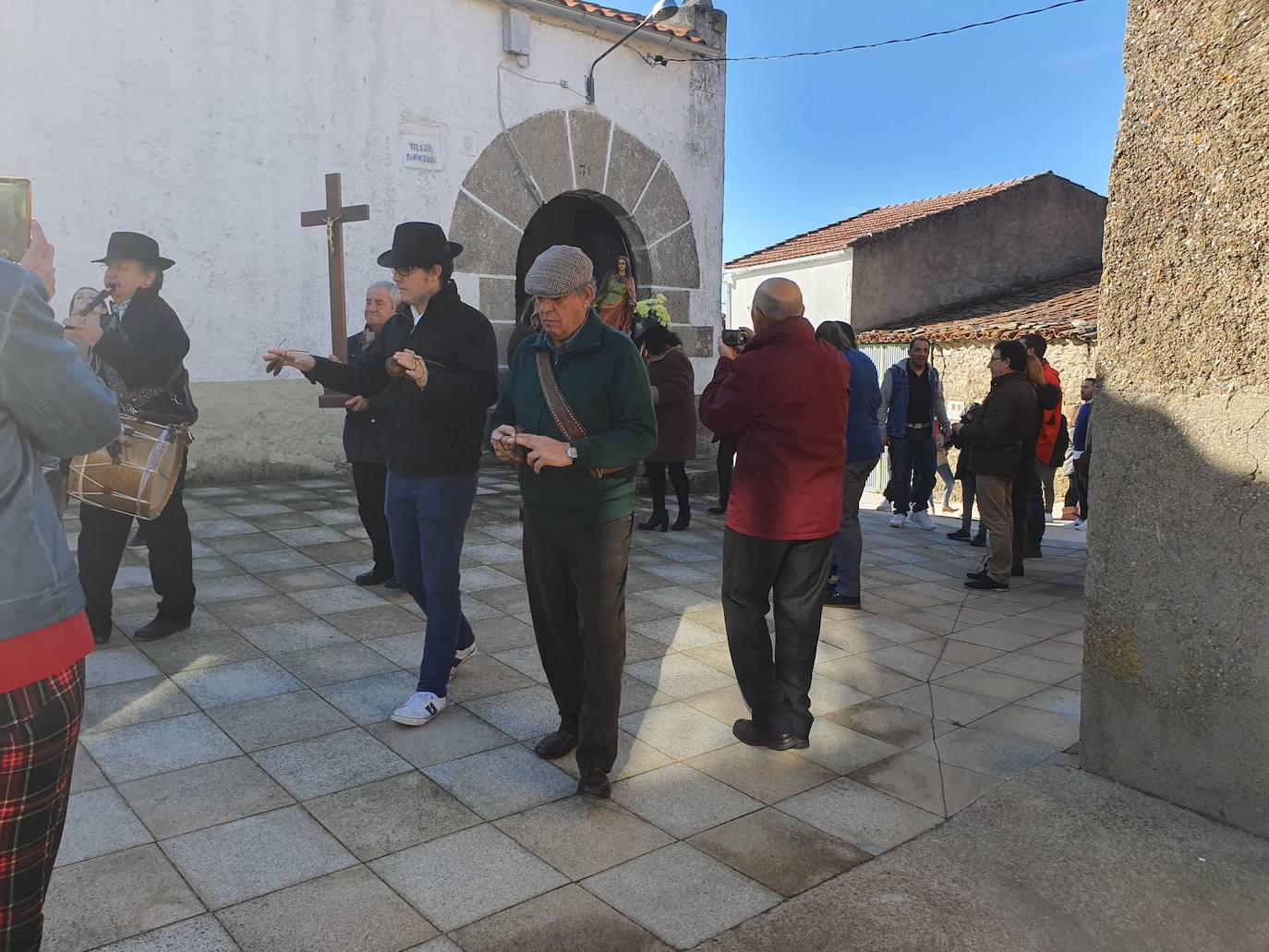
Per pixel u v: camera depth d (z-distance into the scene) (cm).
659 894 233
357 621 430
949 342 1445
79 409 146
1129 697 294
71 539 537
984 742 338
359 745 309
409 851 248
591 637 276
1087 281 1786
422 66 786
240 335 722
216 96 692
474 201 826
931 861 254
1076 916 230
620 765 308
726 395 321
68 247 643
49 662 142
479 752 309
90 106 643
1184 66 267
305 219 583
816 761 319
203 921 212
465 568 544
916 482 834
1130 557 290
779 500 317
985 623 501
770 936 218
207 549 539
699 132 991
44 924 207
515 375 295
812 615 326
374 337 476
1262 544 258
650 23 921
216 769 287
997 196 1797
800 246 1938
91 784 273
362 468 467
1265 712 261
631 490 281
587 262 276
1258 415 255
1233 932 225
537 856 249
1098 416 294
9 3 609
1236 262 257
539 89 859
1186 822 274
